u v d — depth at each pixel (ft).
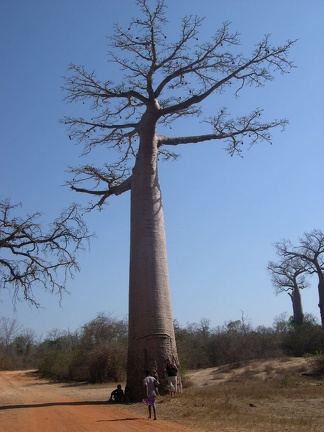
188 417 37.14
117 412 42.57
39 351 226.79
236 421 34.53
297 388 59.47
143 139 57.88
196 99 58.90
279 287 155.43
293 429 30.42
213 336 134.41
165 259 54.90
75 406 49.49
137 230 54.90
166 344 52.21
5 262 60.80
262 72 60.18
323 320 135.95
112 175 65.31
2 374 161.68
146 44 58.39
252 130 62.85
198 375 95.81
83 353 110.42
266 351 118.83
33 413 43.78
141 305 52.70
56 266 62.08
